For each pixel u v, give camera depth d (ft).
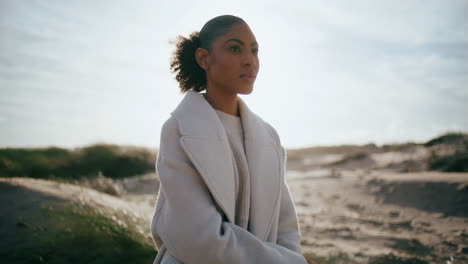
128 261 11.97
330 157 77.15
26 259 11.09
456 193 24.82
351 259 14.87
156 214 5.24
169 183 4.68
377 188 30.48
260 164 5.20
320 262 14.42
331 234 19.24
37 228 12.28
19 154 50.31
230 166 4.88
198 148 4.74
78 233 12.52
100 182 27.55
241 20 5.21
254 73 5.18
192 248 4.42
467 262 14.56
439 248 16.48
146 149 63.46
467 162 38.83
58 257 11.44
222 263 4.33
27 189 14.34
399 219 22.11
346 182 34.86
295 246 5.28
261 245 4.49
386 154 58.70
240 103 5.55
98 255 11.87
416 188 27.81
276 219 5.24
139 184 41.37
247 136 5.30
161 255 5.09
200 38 5.46
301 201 29.09
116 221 13.91
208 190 4.80
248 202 5.06
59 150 55.93
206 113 5.02
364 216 23.18
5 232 11.92
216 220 4.49
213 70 5.19
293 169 63.62
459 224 20.15
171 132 4.92
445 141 55.47
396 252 15.99
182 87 5.88
